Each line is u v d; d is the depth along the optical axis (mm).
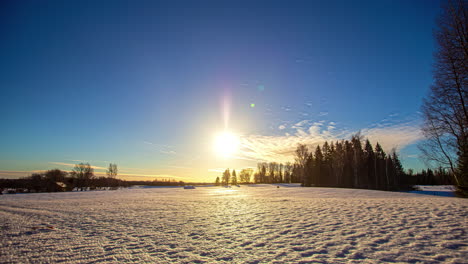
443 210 10016
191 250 6098
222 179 116438
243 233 7828
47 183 61281
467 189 18406
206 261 5270
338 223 8633
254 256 5523
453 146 18812
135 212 13438
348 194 22859
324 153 74750
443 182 69375
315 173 69938
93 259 5508
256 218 10641
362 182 59375
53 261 5410
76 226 9531
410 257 5094
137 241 7059
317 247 6012
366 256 5246
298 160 73938
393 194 21812
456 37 14297
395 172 63031
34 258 5633
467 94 14922
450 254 5195
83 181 70625
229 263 5113
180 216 11766
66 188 64938
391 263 4812
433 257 5062
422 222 8086
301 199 18734
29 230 8828
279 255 5523
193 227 9008
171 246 6488
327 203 14859
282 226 8664
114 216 12008
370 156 63000
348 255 5348
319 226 8320
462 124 16922
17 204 19812
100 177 79250
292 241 6648
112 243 6863
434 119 19016
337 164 62156
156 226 9305
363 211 10914
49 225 9797
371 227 7777
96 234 8047
